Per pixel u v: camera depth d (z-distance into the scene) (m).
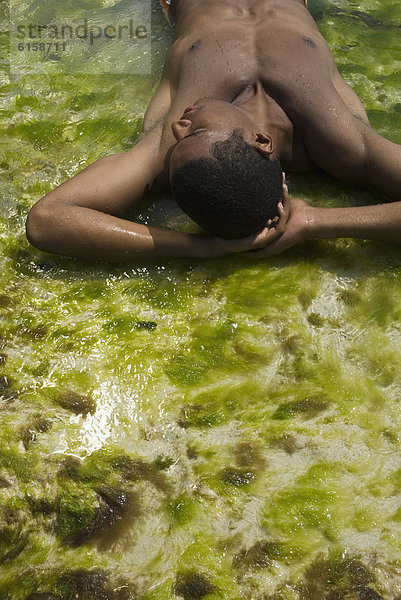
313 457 2.68
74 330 3.08
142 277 3.29
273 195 3.04
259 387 2.89
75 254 3.25
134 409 2.81
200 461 2.66
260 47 3.55
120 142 4.00
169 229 3.39
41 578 2.38
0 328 3.09
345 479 2.62
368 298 3.20
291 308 3.16
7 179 3.77
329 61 3.72
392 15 4.99
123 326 3.10
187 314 3.15
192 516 2.51
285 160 3.57
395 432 2.74
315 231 3.25
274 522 2.50
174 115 3.44
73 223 3.16
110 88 4.38
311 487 2.59
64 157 3.91
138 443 2.72
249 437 2.73
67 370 2.93
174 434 2.74
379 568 2.39
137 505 2.54
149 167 3.36
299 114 3.44
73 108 4.24
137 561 2.42
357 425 2.76
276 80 3.45
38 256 3.39
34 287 3.26
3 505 2.53
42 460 2.64
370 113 4.16
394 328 3.08
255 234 3.17
